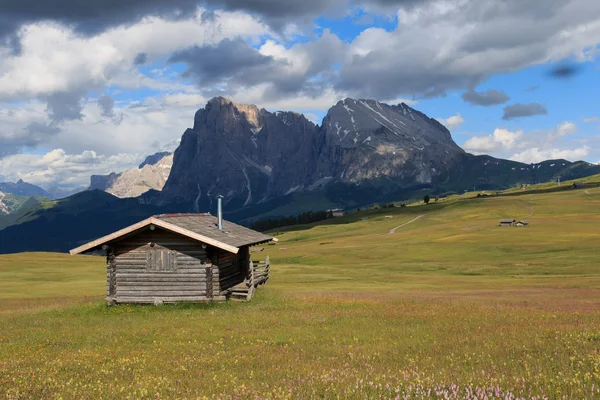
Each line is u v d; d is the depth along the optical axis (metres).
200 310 31.19
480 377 11.07
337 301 33.41
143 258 35.03
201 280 34.59
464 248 115.88
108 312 31.27
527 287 50.41
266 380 12.16
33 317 29.53
